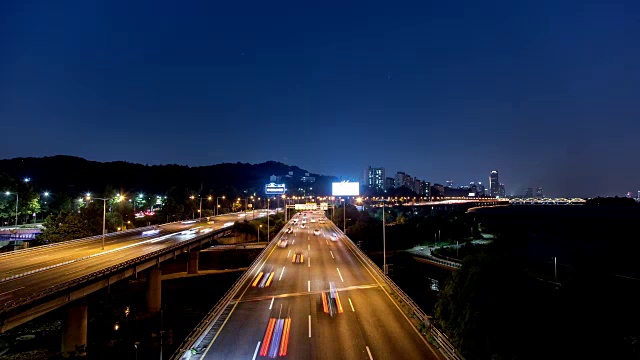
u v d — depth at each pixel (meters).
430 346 30.03
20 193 111.56
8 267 49.81
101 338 50.12
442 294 38.34
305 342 30.52
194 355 27.97
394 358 27.86
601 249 145.62
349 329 33.50
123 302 66.62
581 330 33.25
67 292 40.66
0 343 47.12
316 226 139.25
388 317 36.78
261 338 31.28
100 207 90.25
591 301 35.62
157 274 64.06
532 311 33.94
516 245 158.88
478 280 35.41
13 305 33.12
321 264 64.06
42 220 130.62
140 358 43.44
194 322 58.16
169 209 138.12
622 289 38.06
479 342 32.28
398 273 110.81
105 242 77.06
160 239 83.81
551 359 31.08
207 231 103.44
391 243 145.00
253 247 106.19
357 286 48.66
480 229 185.62
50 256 58.75
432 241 158.12
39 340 48.84
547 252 145.88
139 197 167.75
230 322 35.09
